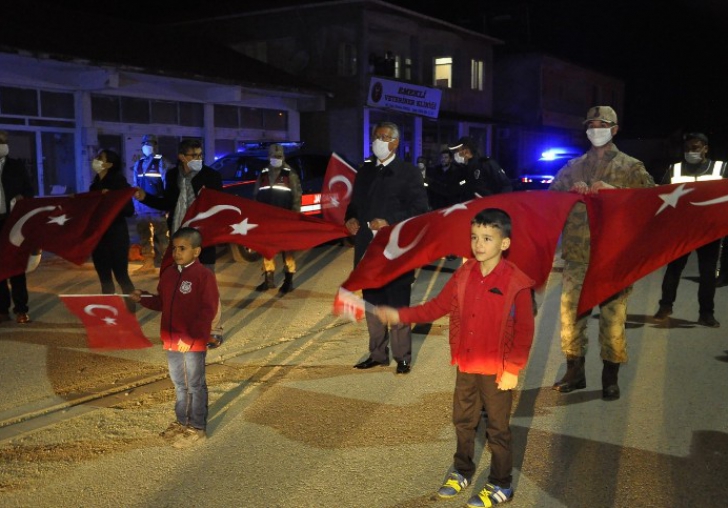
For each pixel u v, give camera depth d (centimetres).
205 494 397
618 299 525
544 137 3938
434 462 436
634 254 458
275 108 2300
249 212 677
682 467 427
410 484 408
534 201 486
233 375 608
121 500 390
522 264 471
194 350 455
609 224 473
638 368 623
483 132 3381
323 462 436
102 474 421
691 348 684
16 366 624
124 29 2127
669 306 793
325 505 385
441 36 3000
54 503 387
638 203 472
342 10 2464
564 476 417
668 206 461
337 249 1415
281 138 2342
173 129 1980
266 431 485
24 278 769
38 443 466
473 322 371
